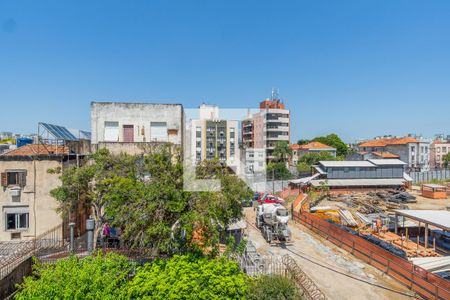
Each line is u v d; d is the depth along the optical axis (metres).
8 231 18.20
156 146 15.44
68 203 16.36
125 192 12.91
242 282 11.13
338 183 45.50
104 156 16.47
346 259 18.33
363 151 93.69
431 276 13.52
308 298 11.41
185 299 10.32
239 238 21.16
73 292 9.98
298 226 26.30
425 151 84.94
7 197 18.31
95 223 16.62
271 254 18.81
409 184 48.59
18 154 18.55
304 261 17.91
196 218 11.98
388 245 17.64
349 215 27.77
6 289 12.09
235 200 14.35
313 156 69.81
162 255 13.59
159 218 12.26
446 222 18.83
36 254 15.27
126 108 24.98
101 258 12.16
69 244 16.97
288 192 42.09
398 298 13.64
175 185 12.91
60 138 20.66
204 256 13.02
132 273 12.41
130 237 13.37
